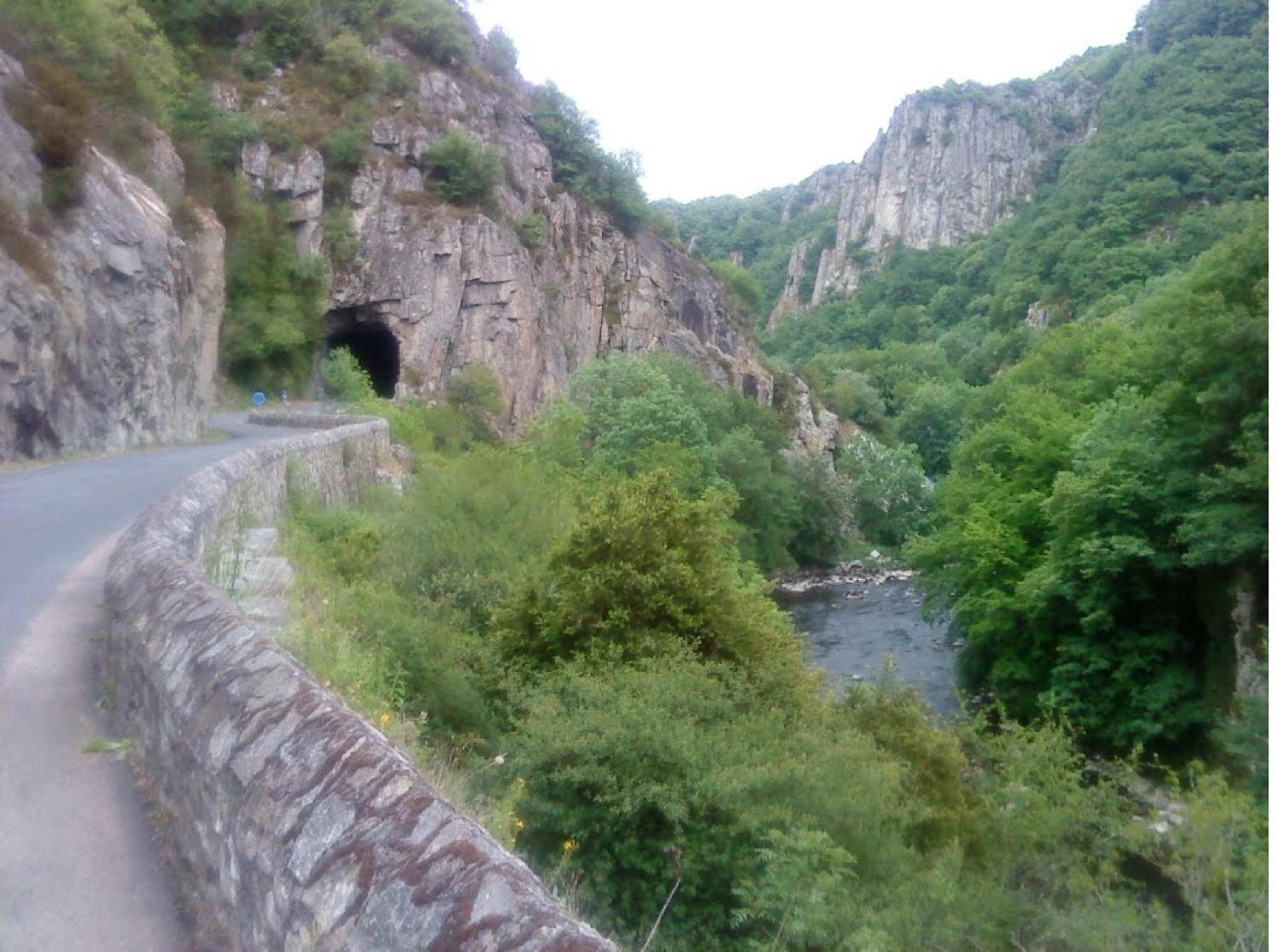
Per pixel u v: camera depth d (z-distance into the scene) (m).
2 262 21.11
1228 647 22.17
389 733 7.68
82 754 5.80
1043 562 27.31
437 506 20.36
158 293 28.33
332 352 61.00
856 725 14.15
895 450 69.12
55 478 18.30
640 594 14.31
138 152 32.59
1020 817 12.95
